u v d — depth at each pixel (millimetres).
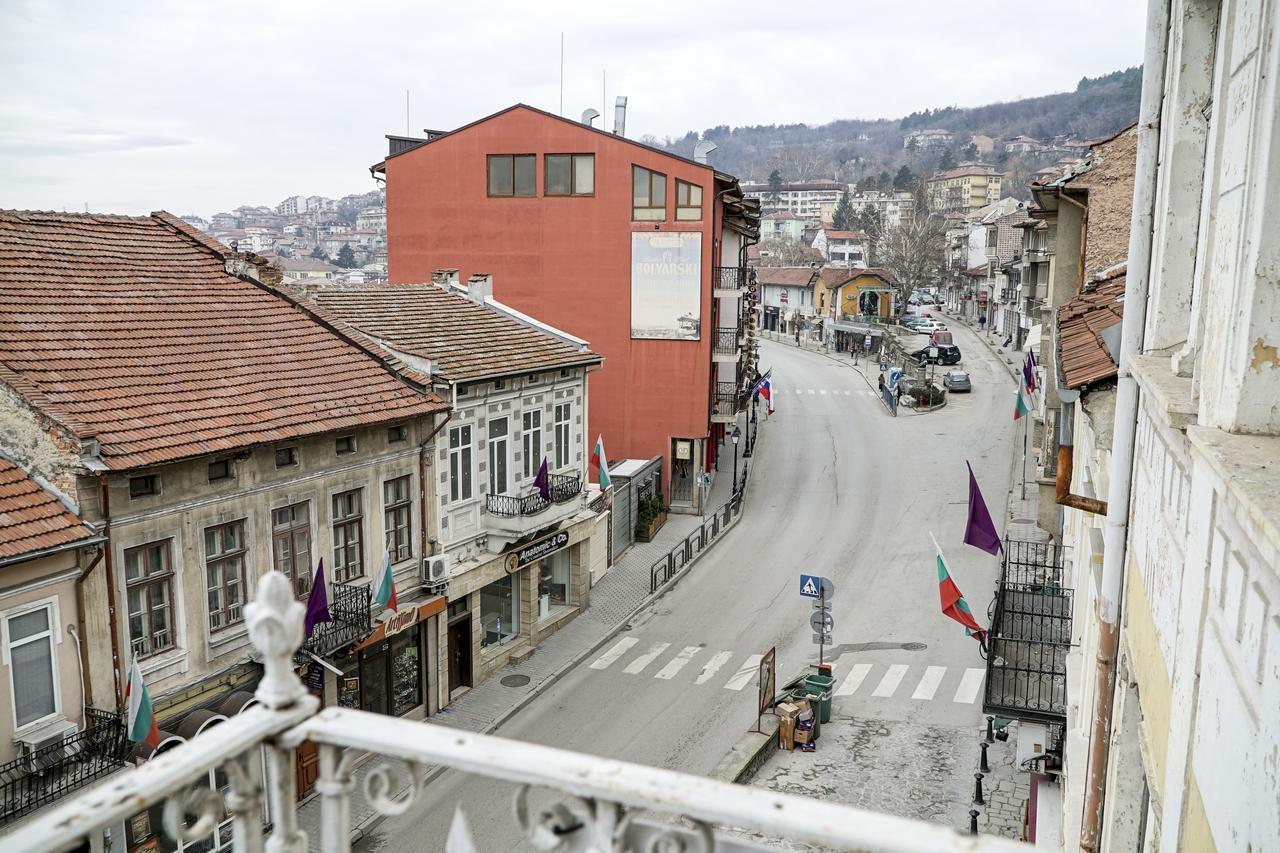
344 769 2689
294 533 19578
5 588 14336
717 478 45625
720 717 23547
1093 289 18312
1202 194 6113
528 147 40000
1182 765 4176
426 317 27891
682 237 39094
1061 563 23594
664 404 40312
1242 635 3256
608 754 21859
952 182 180875
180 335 20078
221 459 17750
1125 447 7602
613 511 34469
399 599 22688
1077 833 10500
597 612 30375
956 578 32094
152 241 22719
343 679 21094
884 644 27547
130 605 16422
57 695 15133
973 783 20297
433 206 41375
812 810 2211
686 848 2330
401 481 22719
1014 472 44375
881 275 98688
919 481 43656
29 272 19125
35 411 15453
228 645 18062
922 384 61750
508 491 26828
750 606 30719
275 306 23125
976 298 107125
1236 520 3391
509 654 26781
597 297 40219
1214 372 4184
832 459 48188
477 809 19219
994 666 16016
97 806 2242
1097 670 7988
